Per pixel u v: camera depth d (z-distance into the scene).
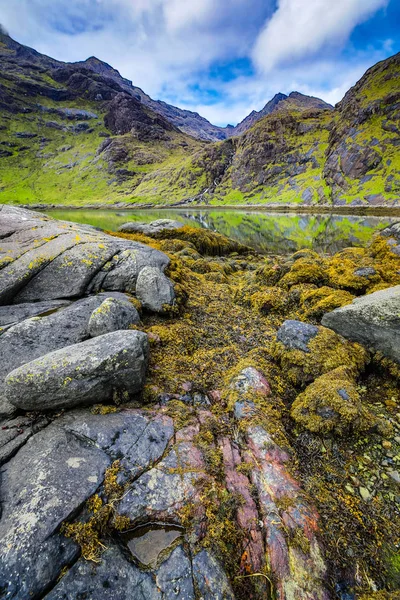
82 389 5.86
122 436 5.42
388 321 7.59
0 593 3.52
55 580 3.73
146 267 10.86
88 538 4.09
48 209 144.50
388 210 80.06
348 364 7.52
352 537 4.40
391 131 115.19
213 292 14.05
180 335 9.26
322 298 11.27
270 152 167.88
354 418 5.94
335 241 39.00
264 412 6.25
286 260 17.22
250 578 3.95
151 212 110.38
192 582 3.80
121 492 4.60
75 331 8.26
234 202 151.50
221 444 5.68
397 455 5.64
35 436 5.43
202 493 4.68
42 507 4.19
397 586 3.93
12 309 9.37
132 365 6.11
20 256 10.94
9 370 6.90
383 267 12.80
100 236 13.61
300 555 4.02
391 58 151.12
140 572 3.91
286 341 8.27
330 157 132.38
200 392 7.13
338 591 3.82
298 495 4.69
